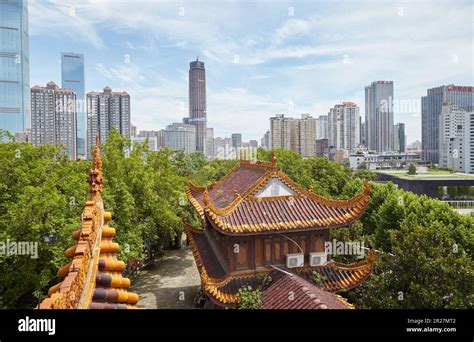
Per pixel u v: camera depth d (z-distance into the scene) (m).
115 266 9.48
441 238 22.78
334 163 59.09
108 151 32.78
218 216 17.58
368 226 43.00
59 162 32.19
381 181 100.25
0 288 23.80
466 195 86.44
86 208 10.28
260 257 18.61
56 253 22.11
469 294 19.45
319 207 19.62
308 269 19.03
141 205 33.59
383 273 23.27
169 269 40.25
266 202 19.31
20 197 22.52
